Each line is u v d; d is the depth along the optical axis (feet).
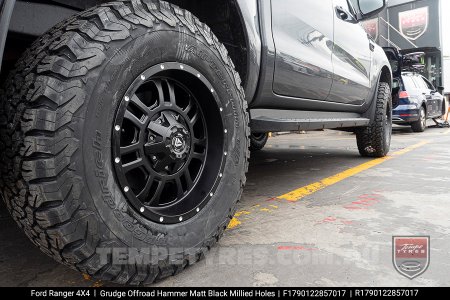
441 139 23.44
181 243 4.61
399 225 6.66
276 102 7.89
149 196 4.73
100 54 3.86
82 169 3.65
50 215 3.51
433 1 46.26
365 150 14.92
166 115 4.69
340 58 10.47
